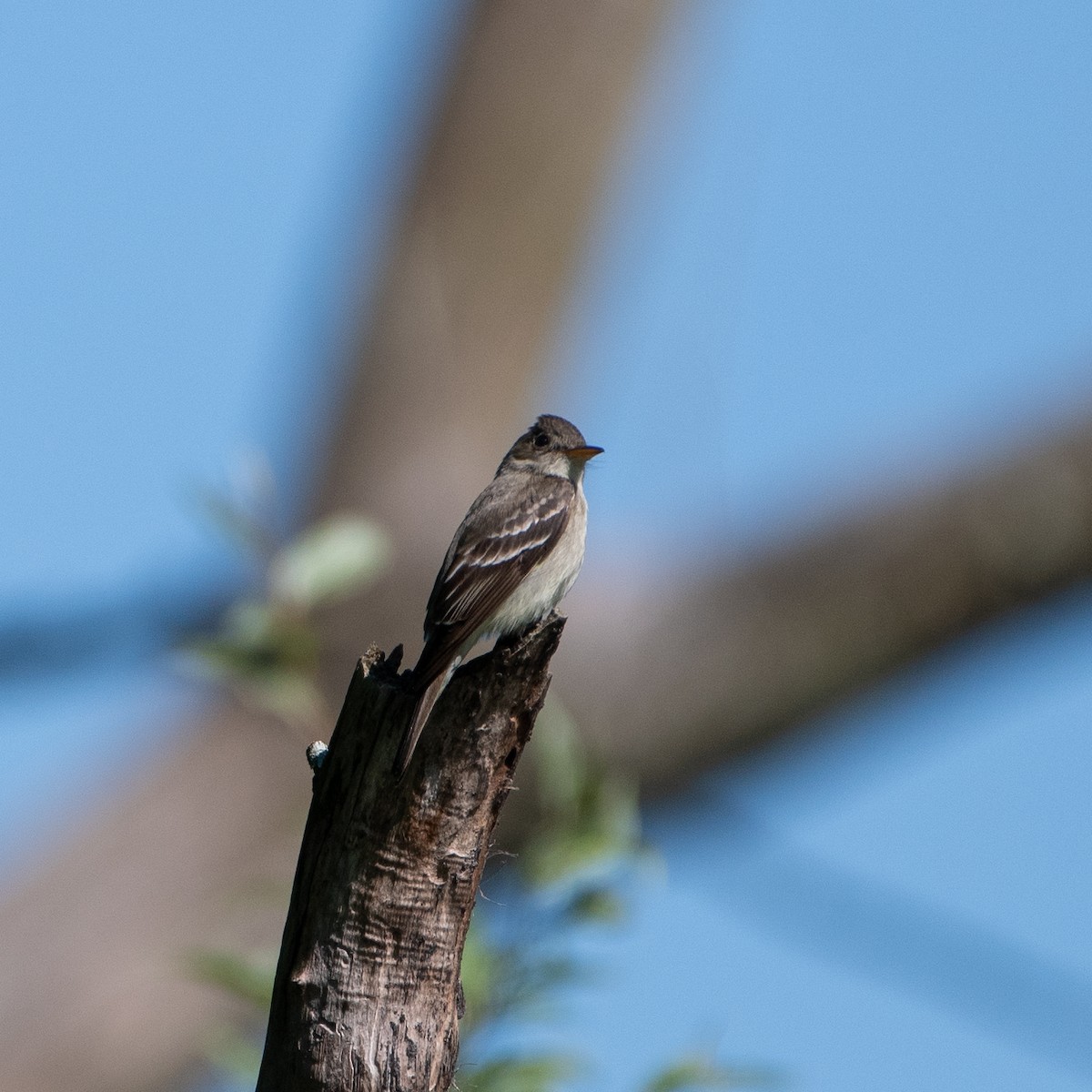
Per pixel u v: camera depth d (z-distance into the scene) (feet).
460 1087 25.40
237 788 42.29
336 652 43.86
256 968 27.04
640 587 45.21
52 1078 38.37
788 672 44.86
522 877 26.89
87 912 40.68
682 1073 25.21
